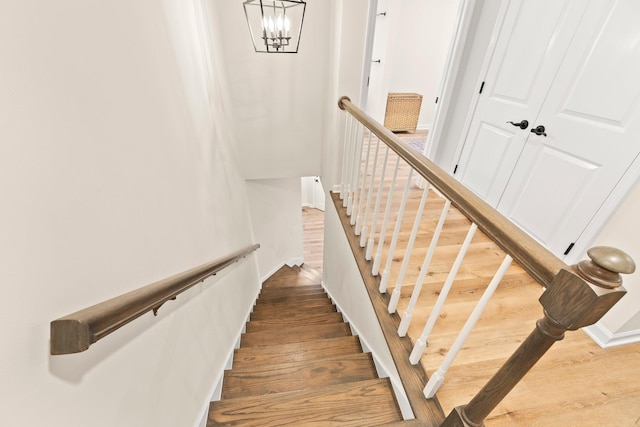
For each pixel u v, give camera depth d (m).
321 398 1.27
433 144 2.64
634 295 1.24
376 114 4.90
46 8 0.54
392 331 1.34
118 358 0.73
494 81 2.04
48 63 0.55
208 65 1.75
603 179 1.41
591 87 1.44
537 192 1.79
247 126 2.57
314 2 2.13
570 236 1.60
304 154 2.79
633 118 1.27
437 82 5.21
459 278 1.68
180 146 1.25
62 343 0.51
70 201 0.59
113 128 0.76
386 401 1.27
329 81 2.33
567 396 1.14
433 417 1.02
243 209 2.69
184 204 1.26
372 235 1.70
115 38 0.79
